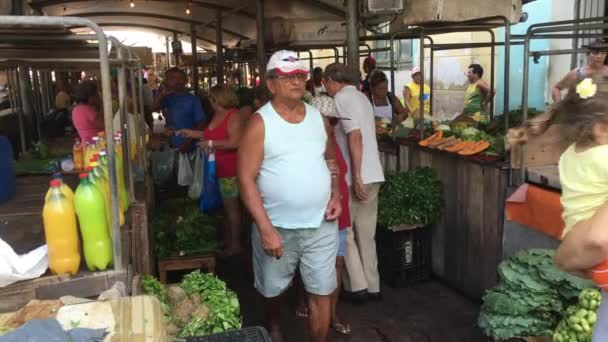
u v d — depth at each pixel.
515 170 3.85
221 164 4.96
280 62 2.88
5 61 3.11
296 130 2.97
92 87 5.02
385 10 4.79
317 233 3.10
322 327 3.28
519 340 2.91
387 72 12.25
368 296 4.55
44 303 2.15
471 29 4.88
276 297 3.41
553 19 7.70
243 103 9.04
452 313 4.30
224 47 14.42
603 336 1.97
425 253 4.87
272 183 3.00
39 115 6.95
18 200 3.46
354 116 3.96
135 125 4.30
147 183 4.17
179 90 6.41
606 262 1.79
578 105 1.90
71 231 2.32
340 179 3.67
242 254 5.71
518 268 3.08
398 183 4.74
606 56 5.49
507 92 4.43
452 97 10.15
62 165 4.27
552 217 3.45
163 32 16.20
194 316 2.90
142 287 2.92
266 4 8.86
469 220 4.41
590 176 1.89
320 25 8.65
